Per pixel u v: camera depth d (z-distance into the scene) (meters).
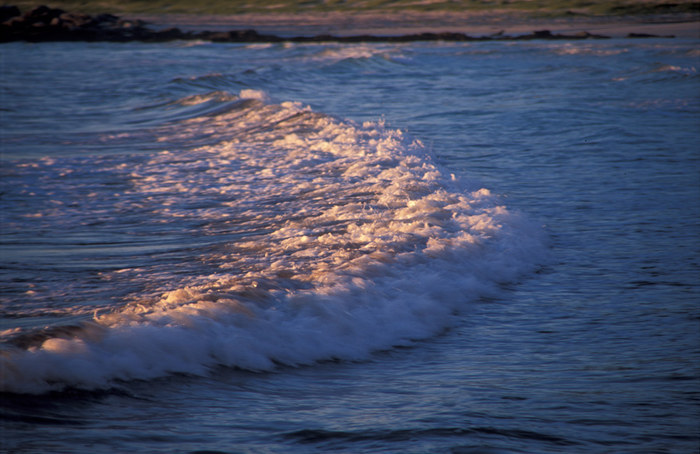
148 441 11.51
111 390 13.60
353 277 21.02
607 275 24.34
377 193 33.72
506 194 36.69
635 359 17.02
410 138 51.28
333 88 93.50
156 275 22.70
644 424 13.08
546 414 13.44
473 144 51.56
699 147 48.72
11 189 36.78
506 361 16.92
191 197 34.84
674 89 82.81
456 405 13.81
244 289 19.09
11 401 12.51
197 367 15.15
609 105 70.56
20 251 25.95
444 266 23.16
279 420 12.78
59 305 19.81
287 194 34.66
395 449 11.66
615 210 33.34
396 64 125.88
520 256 25.52
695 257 26.20
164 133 57.69
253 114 63.59
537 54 141.50
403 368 16.38
